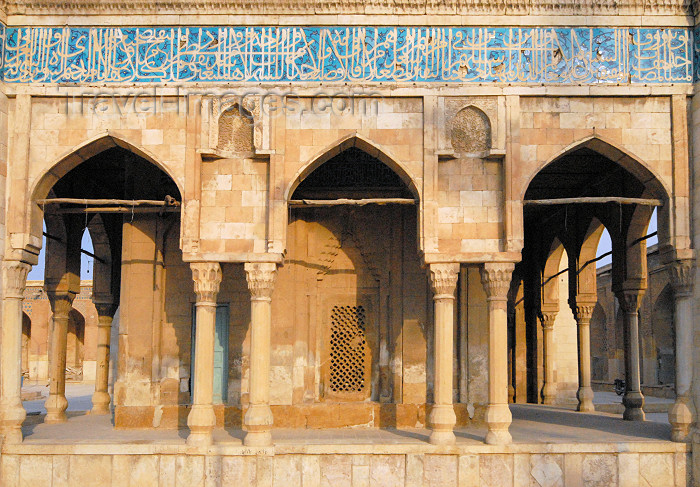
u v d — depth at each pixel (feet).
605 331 115.96
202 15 43.32
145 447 40.22
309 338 50.83
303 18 43.27
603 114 43.16
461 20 43.19
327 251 51.88
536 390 75.72
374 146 42.55
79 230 58.34
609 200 42.80
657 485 40.50
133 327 50.47
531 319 77.30
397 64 43.14
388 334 51.13
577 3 43.24
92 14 43.42
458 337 50.19
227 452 39.99
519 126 42.75
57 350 55.57
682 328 42.45
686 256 42.09
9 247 42.04
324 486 39.91
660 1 43.06
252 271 41.88
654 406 72.33
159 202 43.68
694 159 42.78
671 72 43.19
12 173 42.50
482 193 42.80
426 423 49.14
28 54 43.24
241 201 42.70
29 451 40.22
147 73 43.11
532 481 40.04
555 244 71.82
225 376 50.47
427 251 41.98
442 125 42.63
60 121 42.91
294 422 48.75
